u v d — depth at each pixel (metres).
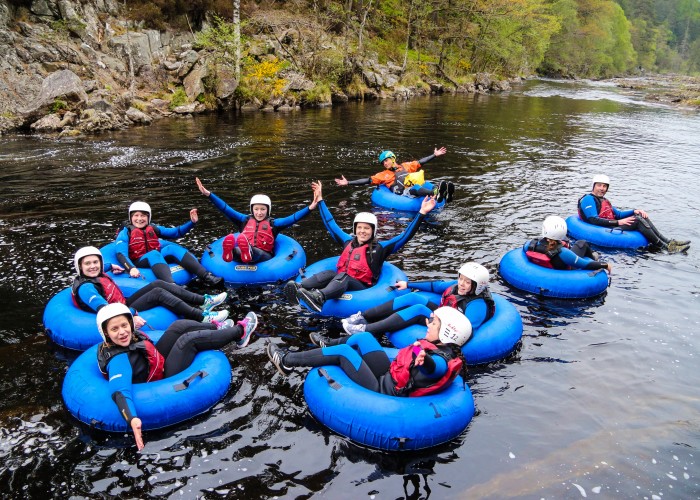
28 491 3.60
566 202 10.84
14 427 4.18
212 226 8.75
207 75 21.42
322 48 27.39
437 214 9.77
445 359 4.24
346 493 3.66
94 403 4.14
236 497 3.61
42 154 13.04
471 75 39.38
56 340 5.31
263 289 6.68
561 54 59.78
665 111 29.44
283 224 7.30
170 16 23.08
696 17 122.94
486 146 16.69
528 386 4.96
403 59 35.19
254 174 11.98
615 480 3.86
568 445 4.21
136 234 6.71
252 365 5.09
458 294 5.50
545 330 5.96
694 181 13.10
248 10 26.34
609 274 7.43
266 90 23.06
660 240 8.42
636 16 100.06
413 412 4.08
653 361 5.43
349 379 4.46
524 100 32.44
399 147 15.77
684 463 4.05
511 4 40.88
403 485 3.75
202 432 4.20
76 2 19.50
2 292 6.35
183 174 11.73
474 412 4.52
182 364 4.66
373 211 9.82
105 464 3.86
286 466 3.89
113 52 19.97
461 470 3.91
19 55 17.09
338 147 15.31
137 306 5.61
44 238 7.97
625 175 13.52
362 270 6.21
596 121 23.92
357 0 34.31
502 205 10.47
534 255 7.07
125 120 17.39
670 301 6.72
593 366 5.31
